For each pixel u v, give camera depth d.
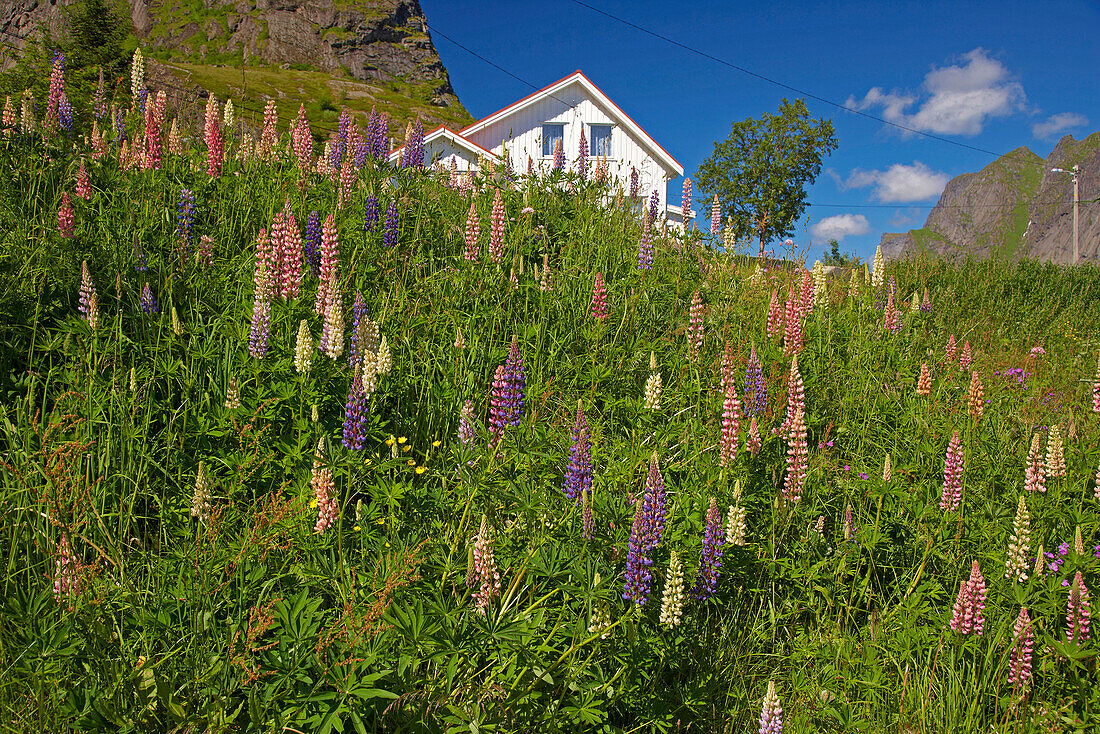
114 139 8.22
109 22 23.94
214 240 6.36
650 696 3.43
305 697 2.65
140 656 2.83
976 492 5.13
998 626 4.03
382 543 3.59
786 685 3.87
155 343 4.90
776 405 5.69
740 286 8.26
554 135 27.92
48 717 2.60
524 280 6.85
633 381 6.06
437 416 5.07
